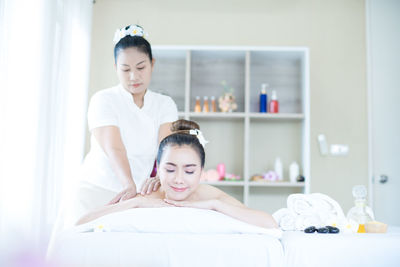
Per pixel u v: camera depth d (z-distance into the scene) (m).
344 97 3.49
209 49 3.31
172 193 1.18
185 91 3.48
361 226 1.32
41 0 2.05
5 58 1.71
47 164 2.05
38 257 0.85
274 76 3.56
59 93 2.35
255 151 3.47
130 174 1.58
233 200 1.26
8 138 1.78
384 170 3.40
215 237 0.95
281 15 3.54
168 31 3.52
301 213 1.28
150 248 0.93
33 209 1.95
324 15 3.54
